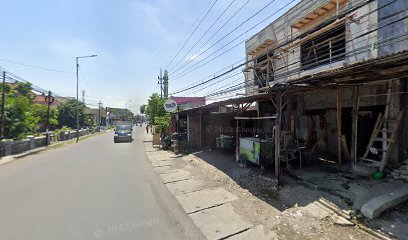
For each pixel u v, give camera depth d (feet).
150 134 119.55
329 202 18.53
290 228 15.67
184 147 54.44
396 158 23.43
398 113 23.40
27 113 61.57
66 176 30.35
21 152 53.62
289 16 40.06
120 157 46.52
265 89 25.03
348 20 28.45
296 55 38.70
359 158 26.78
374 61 14.90
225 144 45.70
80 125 142.00
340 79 20.27
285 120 34.14
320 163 29.86
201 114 55.52
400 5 26.53
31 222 16.63
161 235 14.92
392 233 14.26
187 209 19.16
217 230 15.60
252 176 27.35
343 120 30.50
